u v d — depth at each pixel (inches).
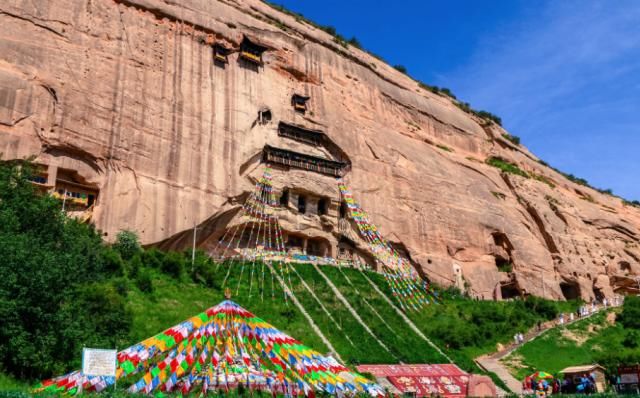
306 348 989.8
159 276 1600.6
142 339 1187.3
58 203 1405.0
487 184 3122.5
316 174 2409.0
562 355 1935.3
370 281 2193.7
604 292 3206.2
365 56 3230.8
